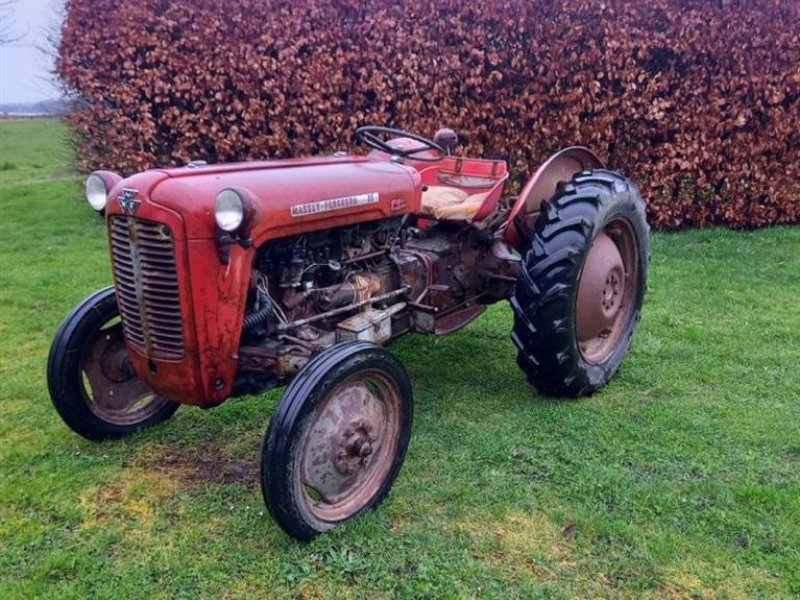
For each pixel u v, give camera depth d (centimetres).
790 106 752
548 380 357
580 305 359
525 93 753
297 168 296
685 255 687
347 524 259
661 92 751
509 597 225
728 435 326
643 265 402
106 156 824
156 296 256
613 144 773
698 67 738
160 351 262
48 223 883
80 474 299
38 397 376
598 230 350
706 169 770
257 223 240
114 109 804
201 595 228
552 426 339
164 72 782
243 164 294
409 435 283
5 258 700
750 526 258
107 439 326
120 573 238
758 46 731
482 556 246
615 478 290
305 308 294
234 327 262
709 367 410
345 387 258
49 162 1551
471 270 388
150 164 814
